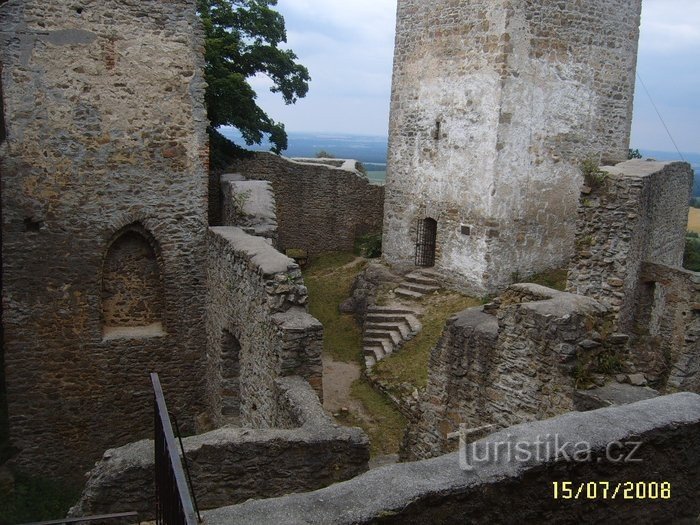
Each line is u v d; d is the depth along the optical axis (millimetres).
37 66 9773
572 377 5820
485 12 13891
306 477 5730
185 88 10648
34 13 9664
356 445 5758
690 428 3758
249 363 8445
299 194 20297
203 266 11070
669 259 13102
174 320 11000
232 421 9797
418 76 15875
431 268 16250
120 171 10422
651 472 3672
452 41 14781
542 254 15023
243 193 12484
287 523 2830
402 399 11555
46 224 10125
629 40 15414
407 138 16406
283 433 5750
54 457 10609
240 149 19406
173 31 10484
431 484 3119
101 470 5375
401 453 8703
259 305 7859
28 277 10156
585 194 9555
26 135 9844
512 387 6523
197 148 10836
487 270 14258
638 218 9359
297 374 7059
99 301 10555
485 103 14055
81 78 10031
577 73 14703
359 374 13258
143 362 10891
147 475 5375
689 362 10180
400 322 14367
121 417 10867
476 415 7066
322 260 20391
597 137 15352
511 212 14328
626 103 15648
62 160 10078
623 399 5465
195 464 5488
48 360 10414
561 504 3424
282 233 20328
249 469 5617
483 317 7445
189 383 11203
